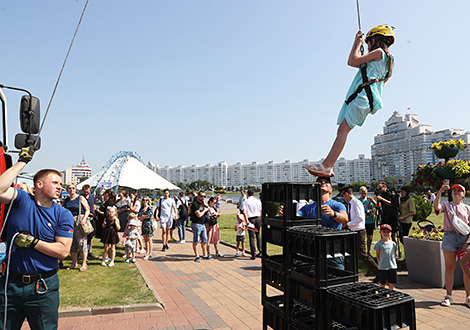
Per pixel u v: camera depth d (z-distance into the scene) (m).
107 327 4.44
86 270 7.76
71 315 4.84
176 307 5.31
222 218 23.06
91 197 9.51
